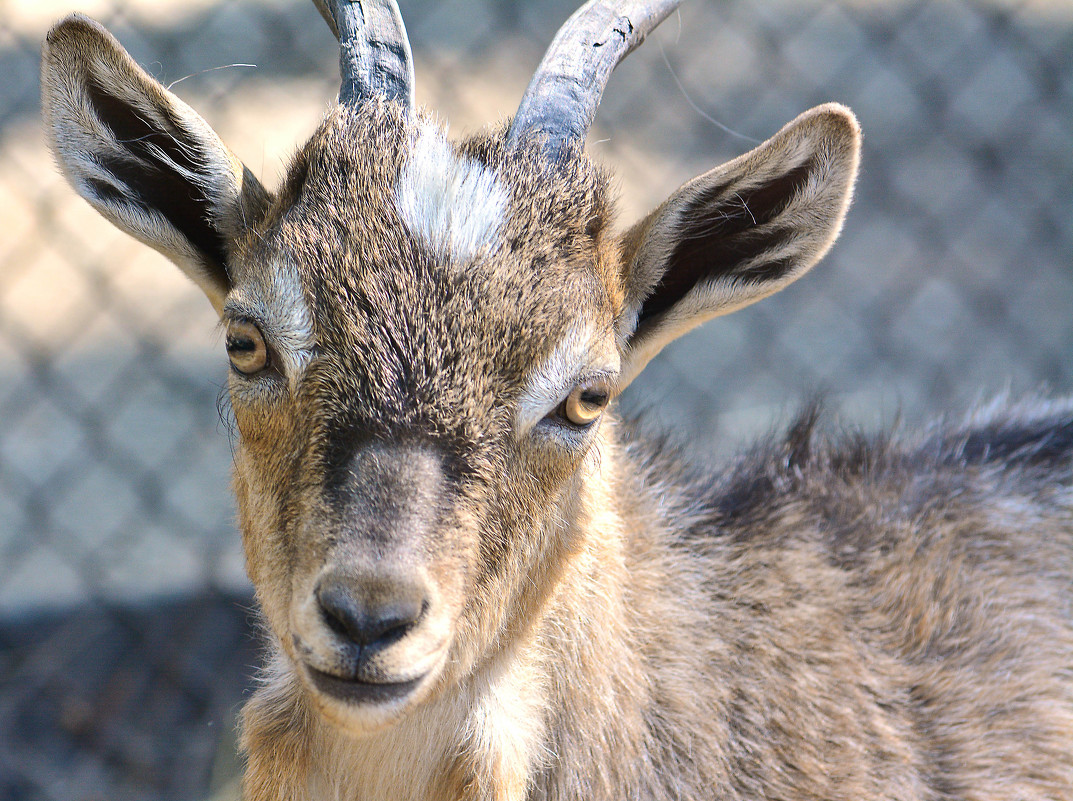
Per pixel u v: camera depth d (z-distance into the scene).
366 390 5.34
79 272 17.56
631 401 11.77
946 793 7.43
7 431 15.22
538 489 5.84
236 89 19.72
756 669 7.14
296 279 5.53
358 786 6.41
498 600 5.73
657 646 6.94
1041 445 9.41
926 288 19.44
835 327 18.42
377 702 5.20
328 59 21.03
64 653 12.27
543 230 5.75
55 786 11.20
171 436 15.35
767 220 6.59
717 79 23.28
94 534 13.62
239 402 5.78
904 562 8.01
